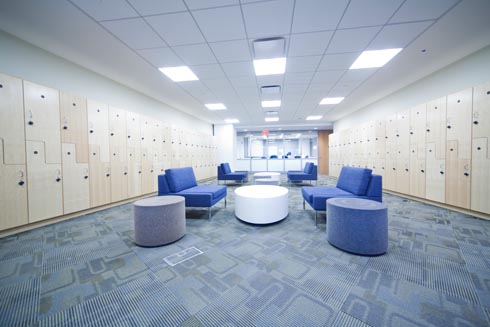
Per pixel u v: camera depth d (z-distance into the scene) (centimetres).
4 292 142
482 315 117
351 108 680
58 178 296
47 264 179
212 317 119
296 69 368
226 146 982
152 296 137
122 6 212
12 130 248
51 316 120
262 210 274
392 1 208
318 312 122
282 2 207
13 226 247
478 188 295
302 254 195
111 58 327
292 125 996
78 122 327
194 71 374
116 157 399
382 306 125
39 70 298
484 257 184
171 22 238
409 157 432
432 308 123
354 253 194
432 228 259
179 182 337
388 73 392
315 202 276
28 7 214
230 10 219
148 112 532
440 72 377
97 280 155
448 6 216
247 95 525
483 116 287
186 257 191
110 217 322
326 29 253
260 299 133
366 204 209
